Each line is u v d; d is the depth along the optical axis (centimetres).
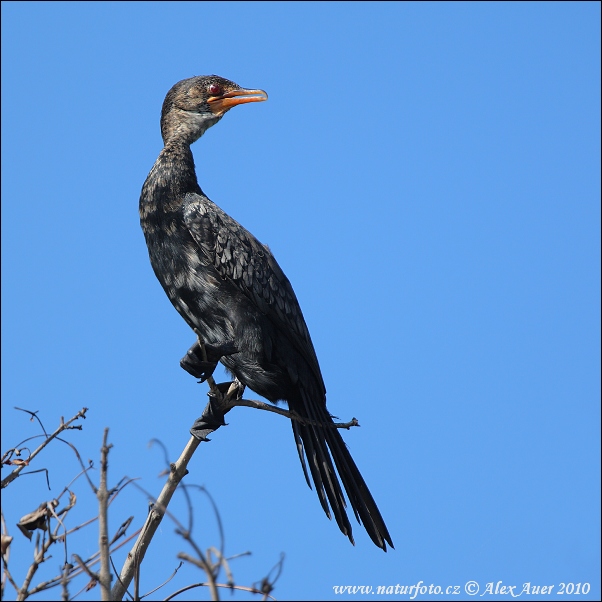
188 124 1262
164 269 1165
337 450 1130
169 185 1173
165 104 1290
